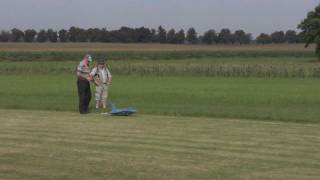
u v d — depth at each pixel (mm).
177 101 27062
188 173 10945
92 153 13062
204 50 140500
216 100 27719
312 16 124000
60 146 14031
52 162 11984
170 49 143250
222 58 124938
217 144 14344
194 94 31734
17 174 10859
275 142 14648
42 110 22828
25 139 15148
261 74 58250
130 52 127750
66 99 27516
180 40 186250
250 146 14047
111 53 123875
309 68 59094
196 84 42750
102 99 23562
